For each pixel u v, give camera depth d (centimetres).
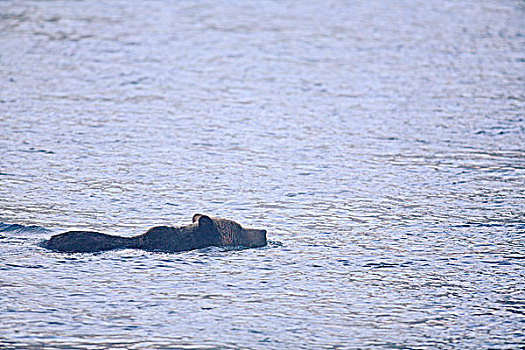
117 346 3488
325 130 7300
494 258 4516
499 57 10500
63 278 4075
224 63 10062
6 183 5656
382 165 6288
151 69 9662
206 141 6912
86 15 12950
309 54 10625
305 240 4744
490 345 3569
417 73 9631
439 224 5038
